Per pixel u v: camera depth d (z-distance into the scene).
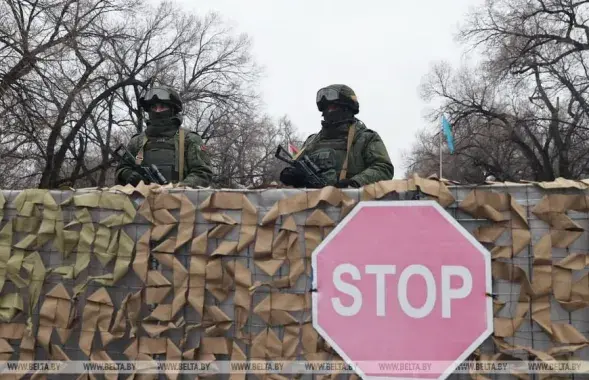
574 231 2.60
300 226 2.80
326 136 4.39
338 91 4.29
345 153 4.25
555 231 2.62
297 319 2.74
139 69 24.08
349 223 2.76
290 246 2.78
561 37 24.45
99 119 24.20
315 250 2.77
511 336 2.58
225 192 2.87
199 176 4.56
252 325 2.77
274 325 2.75
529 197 2.67
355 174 4.20
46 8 16.84
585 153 26.08
